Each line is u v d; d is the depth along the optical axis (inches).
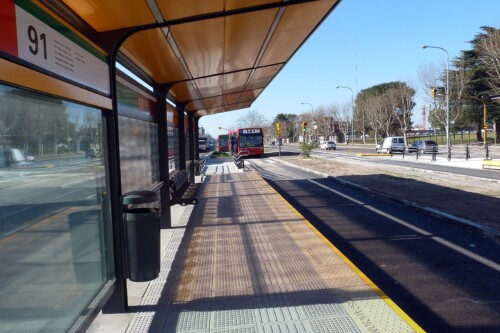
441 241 305.0
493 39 1798.7
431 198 482.6
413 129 3720.5
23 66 104.7
